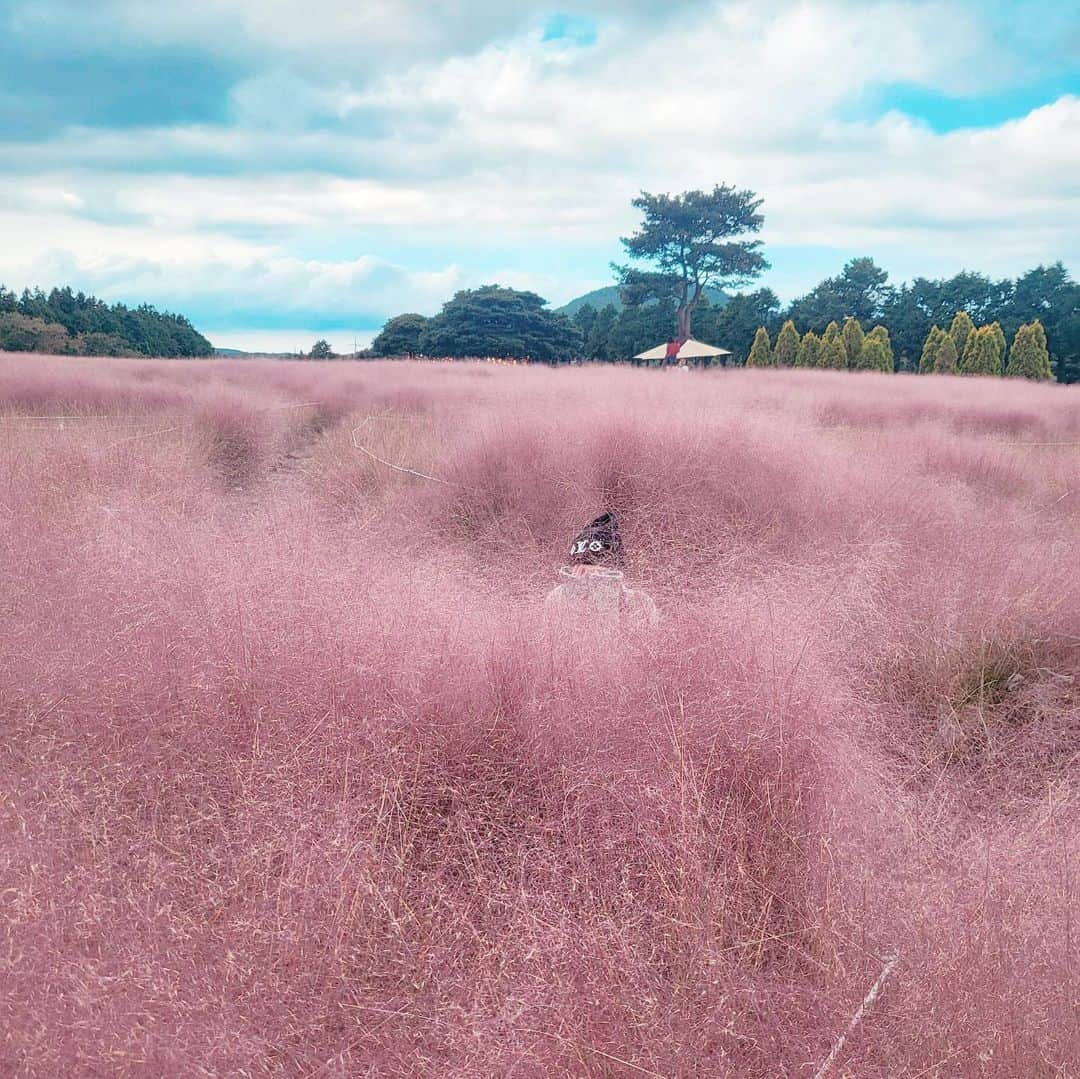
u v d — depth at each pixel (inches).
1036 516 268.8
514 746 107.3
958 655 161.9
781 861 93.0
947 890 87.5
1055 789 119.1
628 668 118.0
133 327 1937.7
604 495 272.1
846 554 204.8
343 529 202.5
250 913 80.1
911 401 591.2
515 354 2236.7
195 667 115.6
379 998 76.6
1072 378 2080.5
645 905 87.4
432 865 93.7
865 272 2283.5
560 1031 72.8
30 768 98.7
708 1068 70.6
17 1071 62.6
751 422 330.6
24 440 310.3
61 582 145.1
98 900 77.9
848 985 77.8
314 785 98.3
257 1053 67.3
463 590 153.2
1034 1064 70.7
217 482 316.2
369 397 601.0
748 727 105.4
